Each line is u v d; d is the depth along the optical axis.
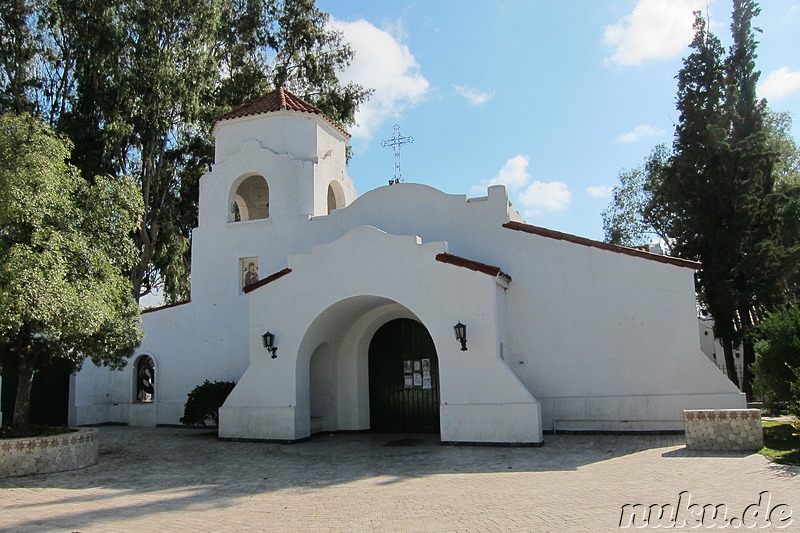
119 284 13.38
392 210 17.78
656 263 14.69
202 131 28.19
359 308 16.73
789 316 13.20
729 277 21.02
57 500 9.01
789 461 9.55
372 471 10.92
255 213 23.11
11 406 19.25
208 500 8.80
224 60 30.95
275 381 15.67
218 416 16.27
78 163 23.38
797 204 24.86
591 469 10.15
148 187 26.02
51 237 11.62
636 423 14.34
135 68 23.70
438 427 17.25
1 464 11.01
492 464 11.21
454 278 14.41
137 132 24.39
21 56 23.27
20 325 10.87
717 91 22.98
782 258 20.30
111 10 23.27
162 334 20.47
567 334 15.21
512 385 13.54
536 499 7.94
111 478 10.86
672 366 14.26
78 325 11.47
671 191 22.56
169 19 24.56
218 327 19.80
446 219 17.00
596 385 14.81
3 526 7.29
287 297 15.96
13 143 11.72
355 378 17.84
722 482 8.43
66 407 20.39
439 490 8.95
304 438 15.71
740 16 24.55
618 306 14.88
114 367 14.71
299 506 8.22
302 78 32.75
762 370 13.16
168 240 29.09
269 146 20.59
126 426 20.33
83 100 23.81
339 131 22.56
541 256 15.75
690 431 11.62
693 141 22.66
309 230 19.17
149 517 7.73
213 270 20.20
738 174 21.06
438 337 14.33
